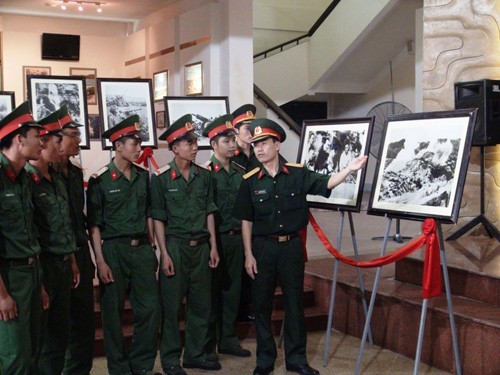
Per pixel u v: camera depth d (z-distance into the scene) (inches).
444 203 174.2
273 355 181.9
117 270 173.8
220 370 190.2
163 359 184.2
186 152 180.7
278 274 184.5
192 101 269.6
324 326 226.4
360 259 261.9
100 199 173.8
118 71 471.5
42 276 149.6
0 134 137.2
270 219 177.3
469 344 179.3
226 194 198.7
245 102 349.7
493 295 192.9
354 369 190.1
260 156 176.1
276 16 564.7
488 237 253.6
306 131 208.8
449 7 261.1
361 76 537.6
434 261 170.1
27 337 139.3
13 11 439.5
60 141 152.2
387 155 191.0
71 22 457.1
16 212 137.7
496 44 249.0
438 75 265.4
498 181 252.2
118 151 174.7
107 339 176.4
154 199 181.8
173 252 181.9
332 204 195.3
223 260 199.5
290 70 547.8
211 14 356.8
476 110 174.2
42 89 251.8
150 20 443.8
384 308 205.9
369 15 467.2
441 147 179.2
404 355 199.5
